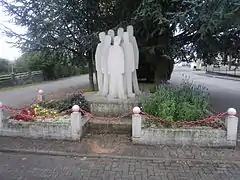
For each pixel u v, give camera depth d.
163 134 5.61
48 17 11.88
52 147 5.53
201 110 6.15
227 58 12.97
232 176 4.32
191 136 5.57
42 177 4.27
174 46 11.27
